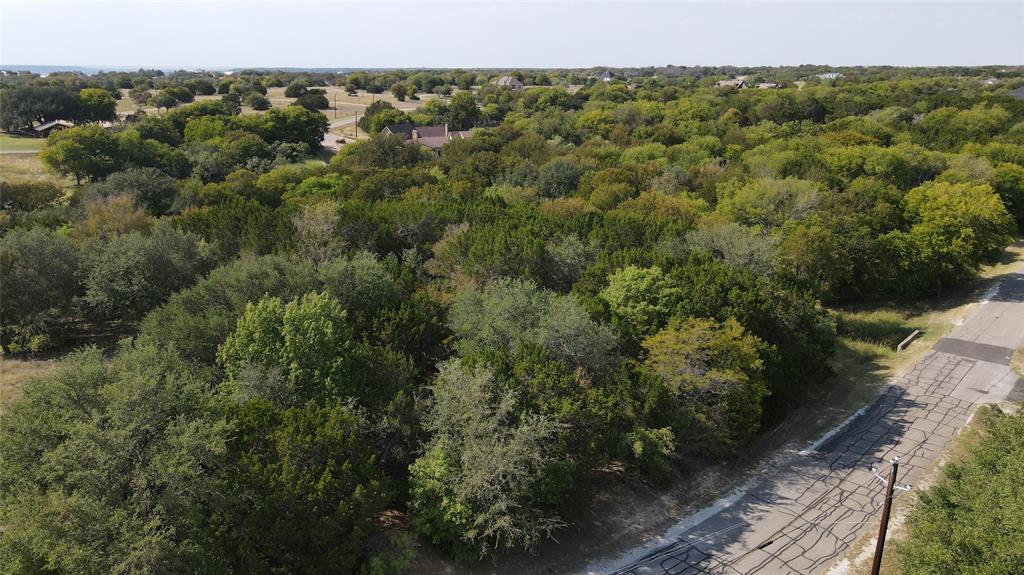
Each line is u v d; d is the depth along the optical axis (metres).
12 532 16.36
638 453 23.58
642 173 64.25
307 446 19.59
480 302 29.95
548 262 37.22
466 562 21.44
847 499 25.41
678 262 36.53
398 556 19.42
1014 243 62.44
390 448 23.22
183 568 16.69
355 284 30.28
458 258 38.25
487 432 21.06
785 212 48.53
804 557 22.19
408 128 115.81
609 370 26.61
